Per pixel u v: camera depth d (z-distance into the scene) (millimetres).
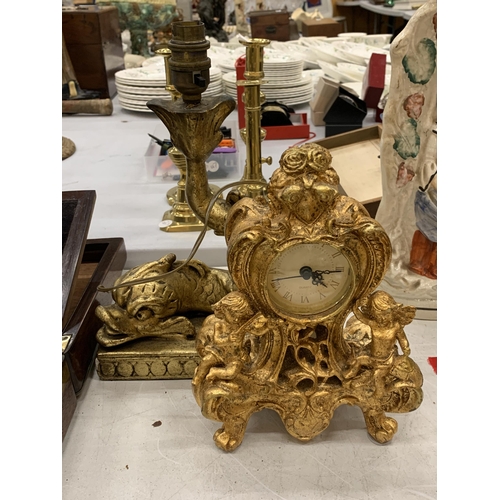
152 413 822
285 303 683
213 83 1938
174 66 711
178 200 1340
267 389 723
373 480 706
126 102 2184
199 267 914
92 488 699
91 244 1136
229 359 705
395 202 963
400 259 1005
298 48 2545
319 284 677
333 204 638
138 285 866
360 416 813
